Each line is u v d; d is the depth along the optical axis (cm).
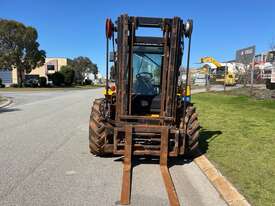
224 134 954
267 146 795
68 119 1369
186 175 621
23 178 582
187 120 721
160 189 541
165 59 691
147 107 745
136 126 661
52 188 534
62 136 980
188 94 775
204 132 988
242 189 512
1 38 5788
